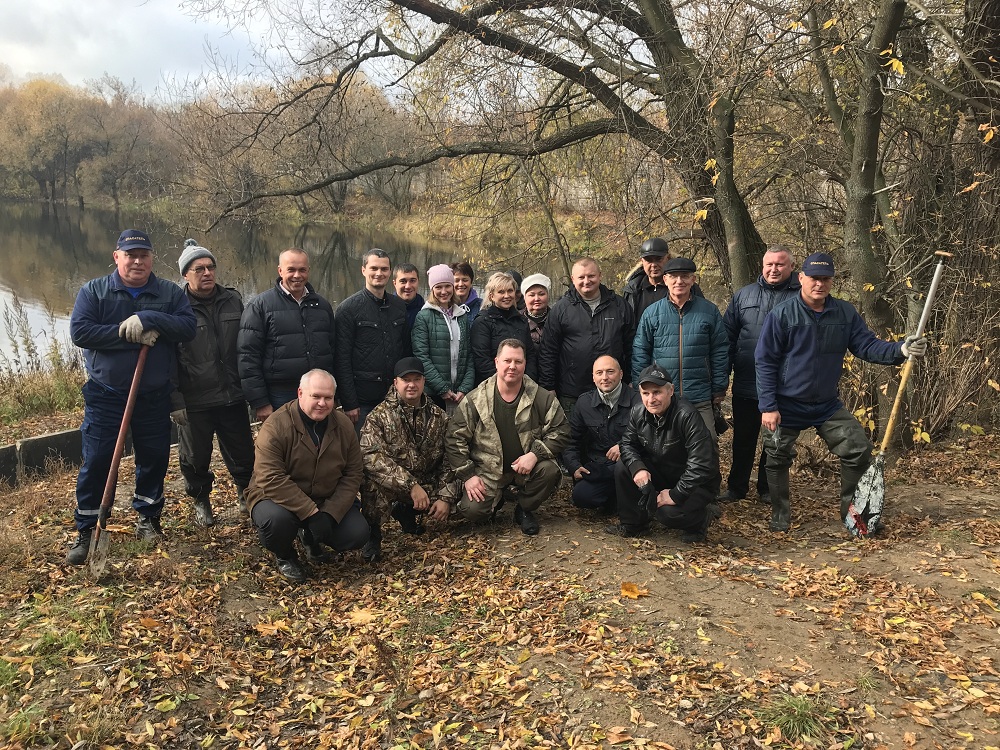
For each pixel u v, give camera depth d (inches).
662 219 386.6
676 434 186.1
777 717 115.1
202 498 209.8
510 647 143.2
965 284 276.1
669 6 316.5
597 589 162.2
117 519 211.5
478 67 344.8
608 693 125.2
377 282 208.8
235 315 200.4
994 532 185.2
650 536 198.4
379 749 117.2
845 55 299.7
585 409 207.9
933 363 280.8
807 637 139.0
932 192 285.9
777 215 378.6
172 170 474.3
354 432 183.5
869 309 269.9
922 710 116.3
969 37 273.0
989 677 124.2
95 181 1409.9
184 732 123.2
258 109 401.4
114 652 142.6
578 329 219.6
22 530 198.2
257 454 175.0
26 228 1328.7
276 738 122.3
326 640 152.1
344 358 208.7
